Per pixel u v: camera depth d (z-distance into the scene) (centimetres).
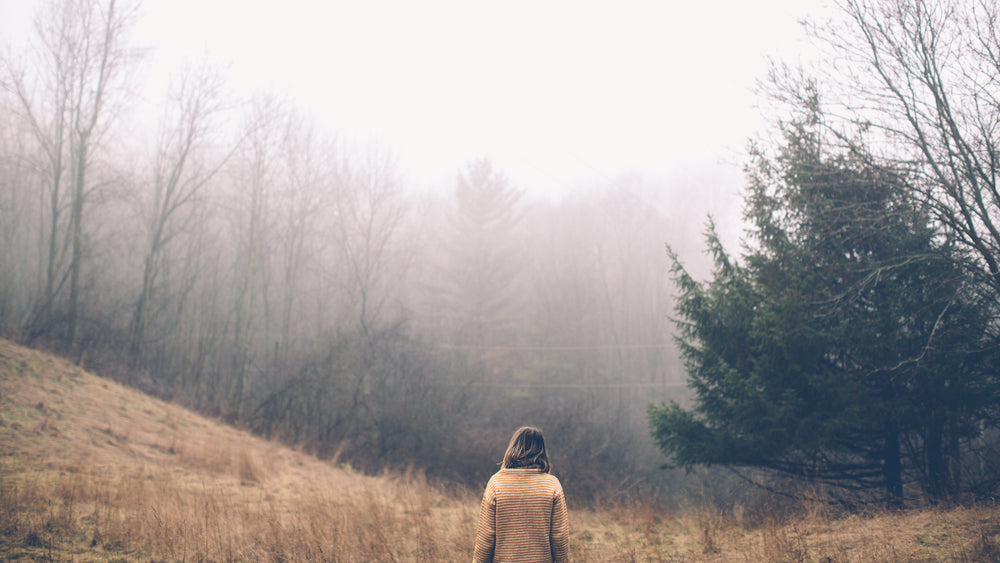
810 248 1280
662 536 903
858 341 1139
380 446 2691
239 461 1390
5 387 1459
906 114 1212
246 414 2695
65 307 2909
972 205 1153
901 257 1162
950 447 1183
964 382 1081
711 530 881
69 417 1455
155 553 644
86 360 2248
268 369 3741
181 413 1992
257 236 3759
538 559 337
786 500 1120
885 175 1212
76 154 2936
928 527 711
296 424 2805
